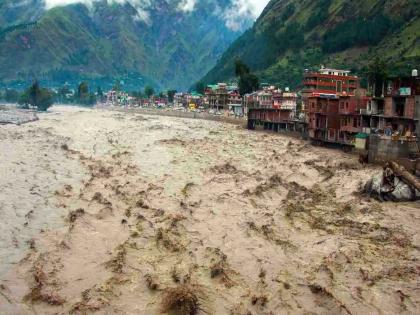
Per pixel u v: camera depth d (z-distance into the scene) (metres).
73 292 29.69
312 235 41.69
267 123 145.25
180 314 26.92
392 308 28.61
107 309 27.50
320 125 107.88
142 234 40.12
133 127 145.88
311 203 52.62
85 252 36.22
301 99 184.88
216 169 70.19
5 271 32.53
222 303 28.50
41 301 28.47
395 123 86.44
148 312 27.27
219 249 37.03
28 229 41.16
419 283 32.06
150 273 32.28
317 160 83.25
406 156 73.88
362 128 92.56
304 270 33.78
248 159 82.25
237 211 48.12
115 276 31.72
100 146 95.31
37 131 122.75
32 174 63.56
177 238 39.41
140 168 70.19
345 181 64.75
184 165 74.00
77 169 68.25
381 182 56.28
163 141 105.25
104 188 56.31
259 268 33.84
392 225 45.19
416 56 196.75
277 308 28.05
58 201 50.12
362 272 33.44
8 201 49.50
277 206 50.62
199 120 193.38
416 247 39.09
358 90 112.94
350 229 43.62
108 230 41.19
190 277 31.73
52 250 36.41
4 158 75.50
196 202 50.88
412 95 82.19
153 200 51.19
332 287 31.05
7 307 27.70
